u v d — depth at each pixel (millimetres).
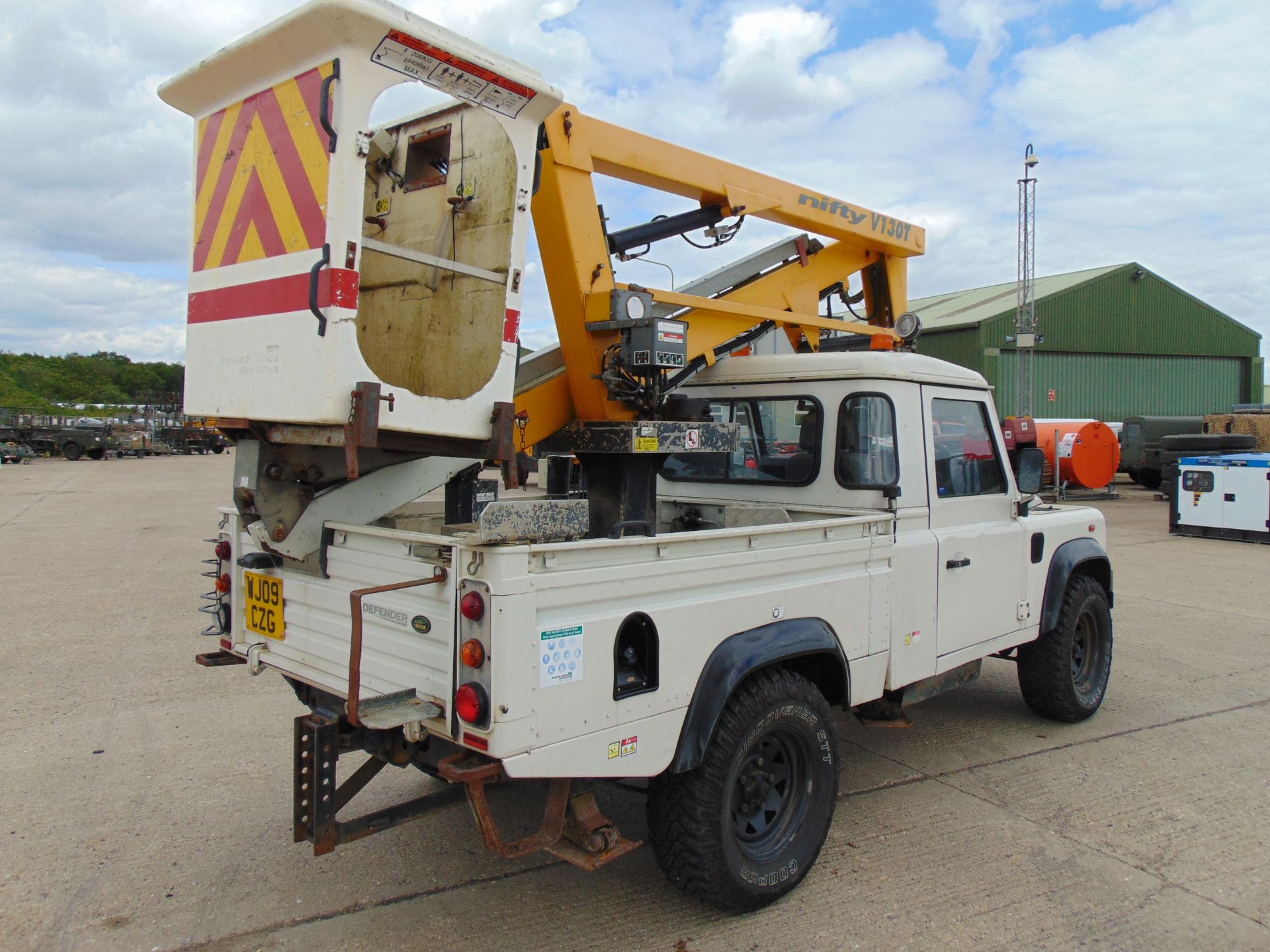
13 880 3395
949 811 4074
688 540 2869
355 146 2512
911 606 3889
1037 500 5477
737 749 3010
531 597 2449
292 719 5238
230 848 3670
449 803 2885
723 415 4621
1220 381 35062
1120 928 3115
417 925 3109
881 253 5820
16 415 38531
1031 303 26859
